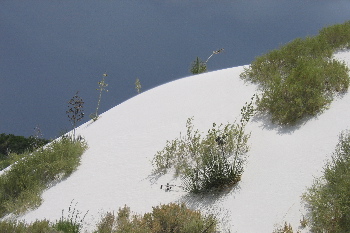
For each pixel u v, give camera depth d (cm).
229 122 1614
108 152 1736
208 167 1249
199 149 1444
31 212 1445
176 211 1084
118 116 2164
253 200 1130
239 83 1955
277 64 1955
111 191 1424
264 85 1809
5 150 3244
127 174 1508
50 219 1346
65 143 1870
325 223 929
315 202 990
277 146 1352
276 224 1007
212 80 2139
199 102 1903
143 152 1630
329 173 1066
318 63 1755
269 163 1277
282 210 1052
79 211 1352
